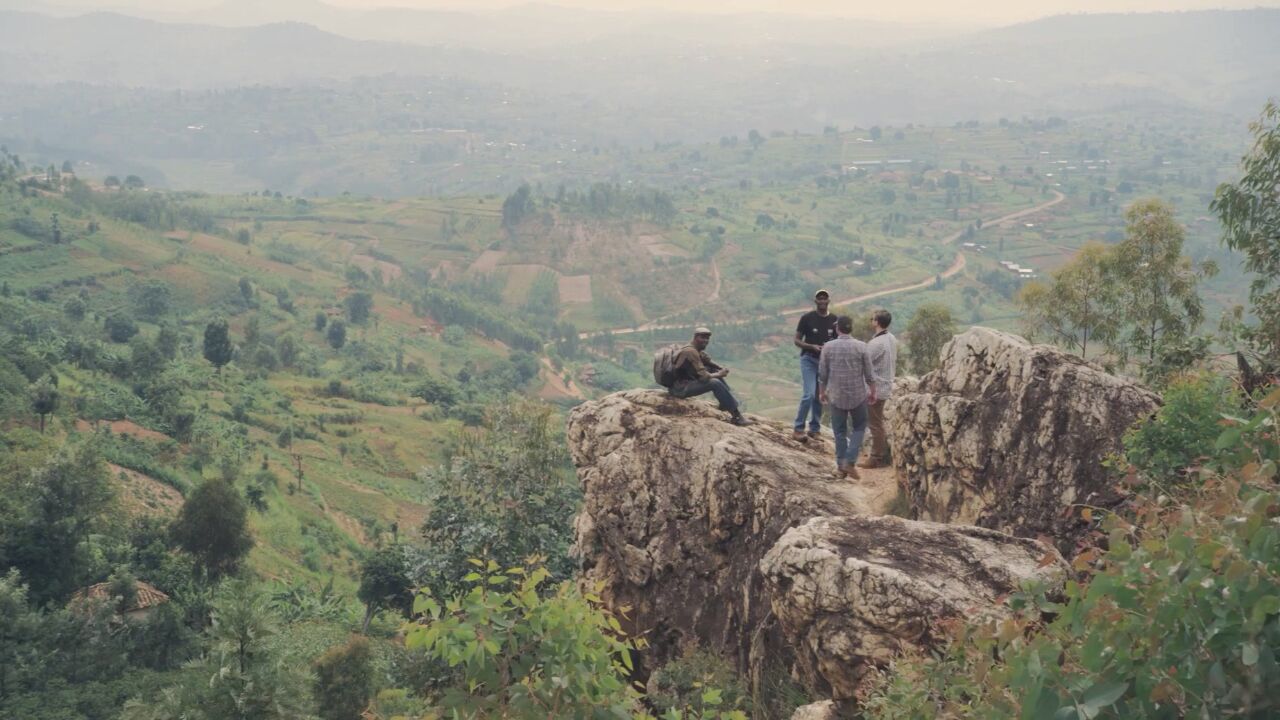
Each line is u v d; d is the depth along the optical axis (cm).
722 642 1119
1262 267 1580
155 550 6544
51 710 4519
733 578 1138
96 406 10125
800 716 787
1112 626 361
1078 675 372
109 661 5062
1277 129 1538
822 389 1226
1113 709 357
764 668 985
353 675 3878
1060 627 410
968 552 821
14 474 6588
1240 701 316
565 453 2159
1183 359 1438
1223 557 342
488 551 1973
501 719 449
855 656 754
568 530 2098
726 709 938
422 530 2123
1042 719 362
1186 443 862
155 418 10531
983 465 1032
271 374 17325
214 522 6438
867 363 1190
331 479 11506
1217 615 331
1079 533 928
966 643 543
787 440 1366
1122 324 2509
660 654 1202
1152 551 376
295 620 6353
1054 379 1025
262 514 9038
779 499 1118
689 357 1375
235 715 2138
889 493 1180
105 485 6150
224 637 2206
